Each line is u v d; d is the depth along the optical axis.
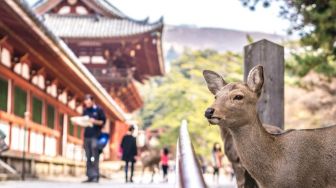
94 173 14.30
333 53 12.97
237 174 5.77
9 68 18.56
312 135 4.20
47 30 16.73
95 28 38.41
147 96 78.50
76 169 29.84
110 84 38.53
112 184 14.03
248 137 4.23
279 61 7.36
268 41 7.30
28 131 20.94
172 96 58.06
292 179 4.14
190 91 56.31
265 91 7.21
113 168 37.12
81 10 40.31
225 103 4.15
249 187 5.67
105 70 38.38
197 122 51.72
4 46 17.95
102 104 32.16
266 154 4.22
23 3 14.33
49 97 24.38
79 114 32.38
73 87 27.03
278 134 4.41
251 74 4.32
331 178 4.05
